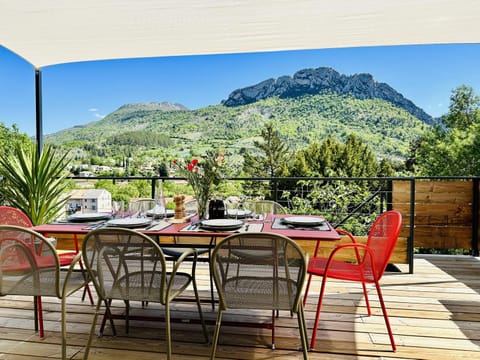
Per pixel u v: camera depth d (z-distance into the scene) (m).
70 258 2.76
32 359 2.18
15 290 2.10
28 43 3.88
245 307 1.91
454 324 2.63
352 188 5.39
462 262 4.30
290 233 2.23
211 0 2.99
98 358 2.19
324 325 2.61
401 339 2.41
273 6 3.11
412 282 3.57
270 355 2.22
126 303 2.49
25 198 4.23
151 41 3.89
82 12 3.19
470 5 3.06
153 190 4.46
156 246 1.90
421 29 3.57
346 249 4.21
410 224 3.87
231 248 1.83
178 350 2.28
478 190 4.52
